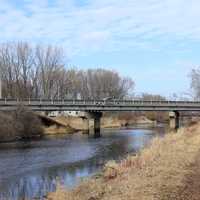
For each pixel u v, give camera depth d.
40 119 77.75
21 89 109.06
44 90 112.38
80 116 88.75
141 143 51.00
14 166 32.97
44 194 21.56
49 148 47.47
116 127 99.81
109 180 18.56
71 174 28.83
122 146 49.09
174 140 32.06
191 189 13.60
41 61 112.69
